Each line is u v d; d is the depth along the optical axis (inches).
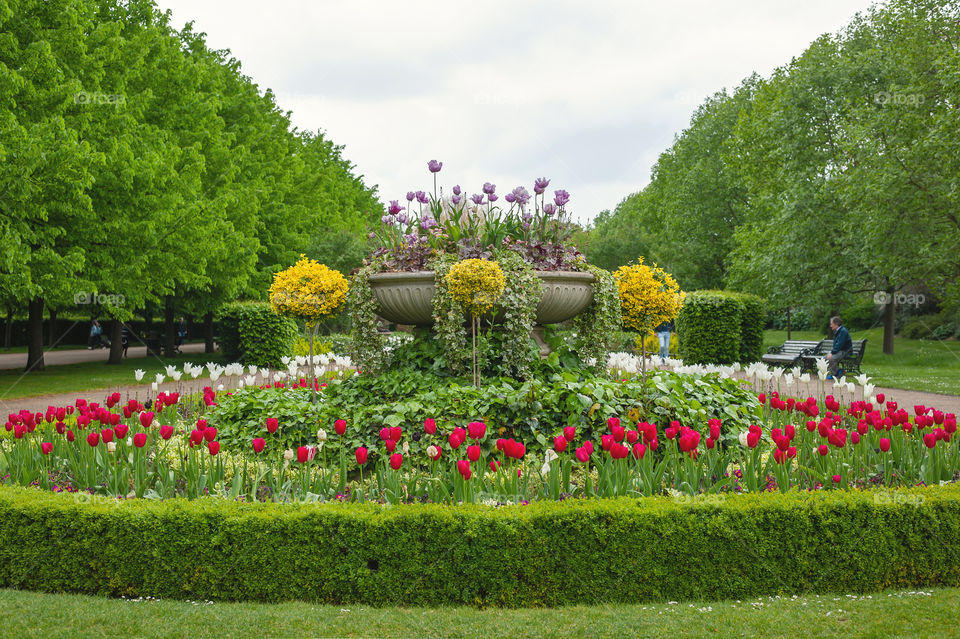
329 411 249.9
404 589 150.6
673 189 1609.3
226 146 896.3
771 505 156.7
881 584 157.9
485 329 309.1
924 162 749.9
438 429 231.0
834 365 606.2
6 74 508.4
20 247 531.5
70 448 207.8
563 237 325.1
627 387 254.8
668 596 152.4
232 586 153.6
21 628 131.8
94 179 555.8
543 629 131.0
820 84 976.3
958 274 847.1
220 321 864.9
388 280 296.2
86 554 158.4
